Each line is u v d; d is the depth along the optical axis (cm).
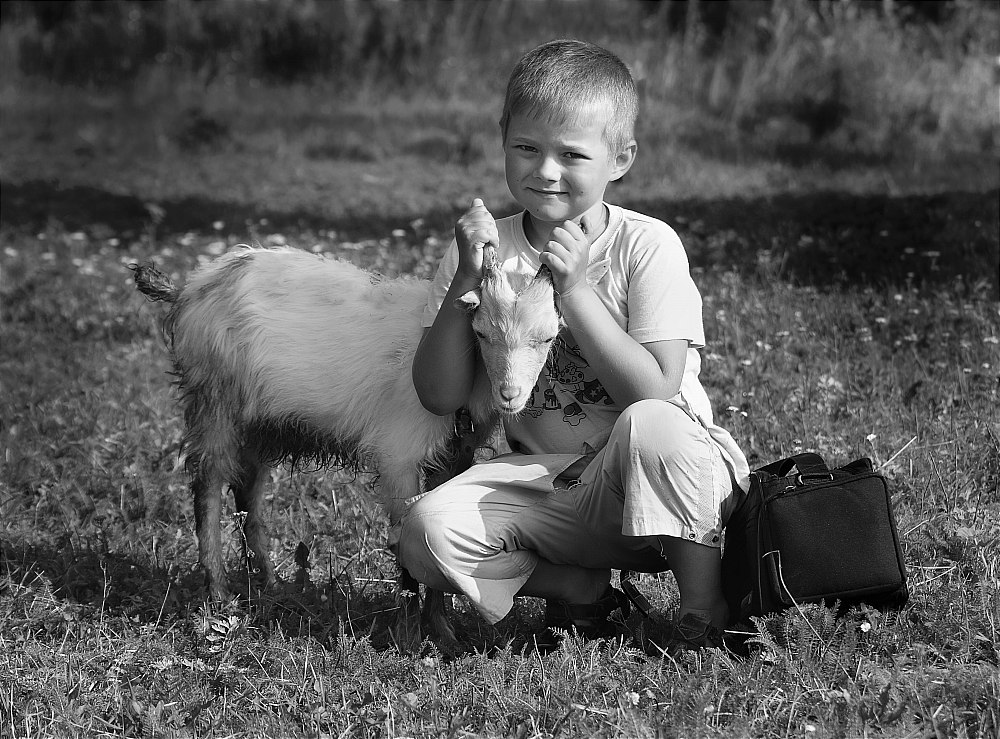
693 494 413
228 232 1374
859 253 1062
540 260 430
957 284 915
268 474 582
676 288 430
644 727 356
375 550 561
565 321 420
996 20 2255
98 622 481
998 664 398
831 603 413
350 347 489
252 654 438
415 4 3028
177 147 2191
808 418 665
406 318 484
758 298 938
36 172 1923
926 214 1182
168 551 582
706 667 408
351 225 1391
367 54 2903
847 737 353
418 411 473
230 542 609
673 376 423
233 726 394
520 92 419
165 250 1225
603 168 427
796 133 2061
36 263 1230
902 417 669
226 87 2845
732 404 695
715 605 434
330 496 632
